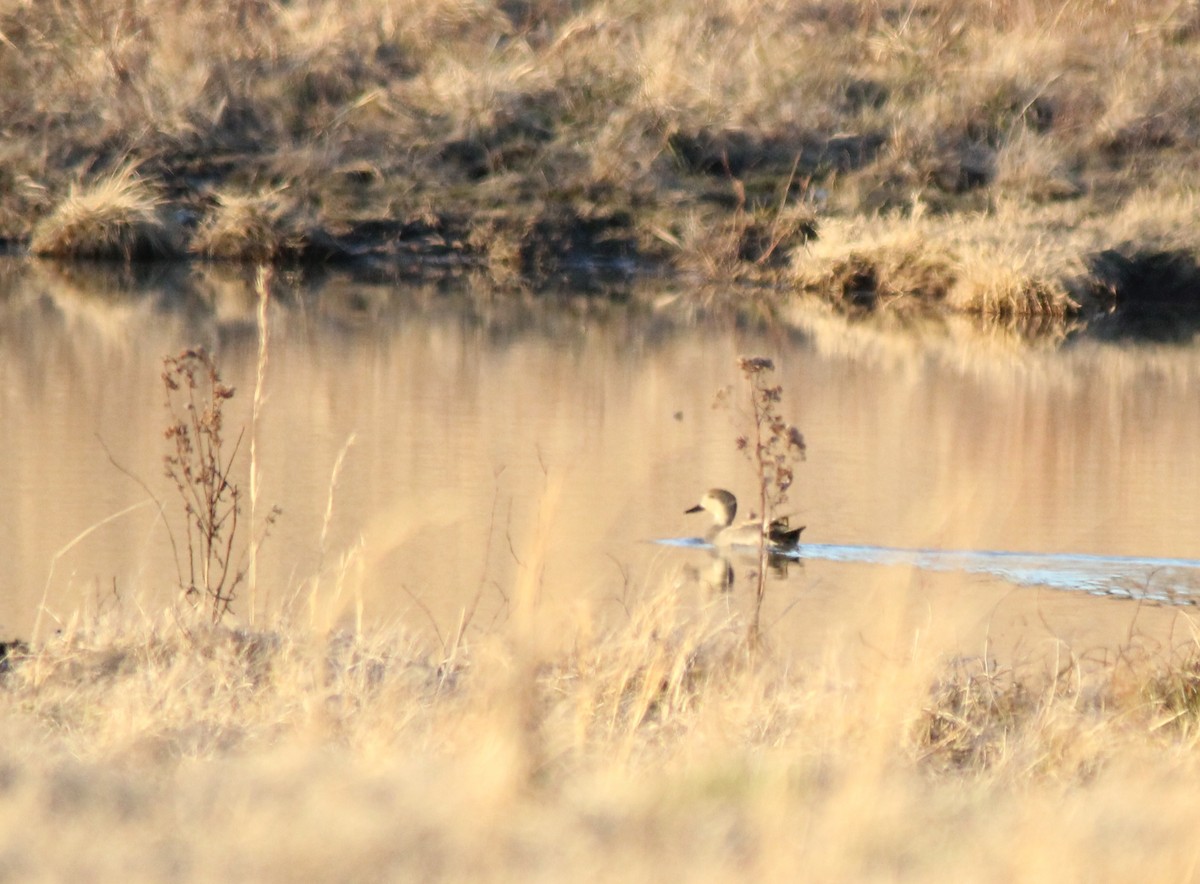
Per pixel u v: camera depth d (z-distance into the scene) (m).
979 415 31.25
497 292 44.62
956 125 52.12
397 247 48.16
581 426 29.11
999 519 23.17
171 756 10.91
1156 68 54.94
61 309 39.97
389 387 32.12
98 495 23.03
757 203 49.59
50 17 53.66
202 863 7.83
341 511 22.52
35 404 29.20
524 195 49.59
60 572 19.33
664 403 31.48
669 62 53.53
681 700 13.46
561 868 7.87
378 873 7.75
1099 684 15.18
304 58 53.06
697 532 22.59
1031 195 49.59
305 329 38.50
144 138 49.91
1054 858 8.09
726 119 51.72
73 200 47.44
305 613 17.19
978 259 44.62
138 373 32.44
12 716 12.18
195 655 14.17
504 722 10.11
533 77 52.97
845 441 28.77
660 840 8.30
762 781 9.29
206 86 51.69
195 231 47.84
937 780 10.83
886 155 51.47
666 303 43.97
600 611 18.22
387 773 9.59
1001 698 14.22
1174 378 35.53
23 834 8.17
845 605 18.94
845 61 55.22
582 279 47.00
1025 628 18.09
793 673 14.98
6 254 47.03
